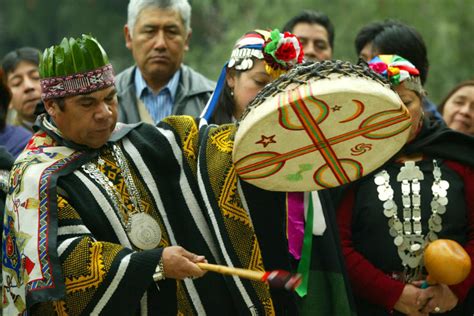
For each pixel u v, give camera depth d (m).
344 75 6.89
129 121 10.61
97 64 7.30
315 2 26.14
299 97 6.84
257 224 7.74
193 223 7.68
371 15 25.19
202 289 7.66
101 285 7.04
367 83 6.90
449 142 8.97
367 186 8.91
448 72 23.95
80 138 7.41
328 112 6.97
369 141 7.32
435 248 8.37
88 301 7.05
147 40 10.46
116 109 7.49
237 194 7.67
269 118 6.96
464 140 8.95
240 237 7.61
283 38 8.08
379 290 8.66
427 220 8.77
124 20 44.38
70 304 7.08
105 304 7.05
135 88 10.78
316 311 8.42
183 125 7.89
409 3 24.88
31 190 7.23
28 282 7.00
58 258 7.02
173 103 10.63
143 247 7.45
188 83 10.73
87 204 7.36
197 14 38.28
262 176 7.50
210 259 7.69
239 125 7.18
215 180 7.64
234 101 8.57
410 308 8.58
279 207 7.84
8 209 7.39
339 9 25.81
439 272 8.32
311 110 6.94
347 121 7.08
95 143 7.43
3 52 48.16
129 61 42.62
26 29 46.41
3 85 9.87
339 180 7.64
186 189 7.72
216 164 7.68
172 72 10.59
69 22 45.16
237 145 7.18
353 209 8.98
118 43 43.69
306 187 7.66
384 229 8.78
